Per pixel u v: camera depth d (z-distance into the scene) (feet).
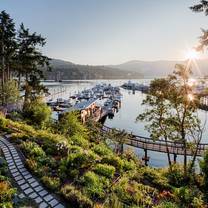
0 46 137.08
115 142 128.47
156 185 62.85
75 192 44.70
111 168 57.93
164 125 101.04
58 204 42.32
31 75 148.97
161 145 134.92
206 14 59.62
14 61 142.20
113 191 48.21
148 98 101.55
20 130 88.12
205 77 85.56
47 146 71.15
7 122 90.12
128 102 414.41
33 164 55.83
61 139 80.84
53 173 54.44
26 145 67.87
